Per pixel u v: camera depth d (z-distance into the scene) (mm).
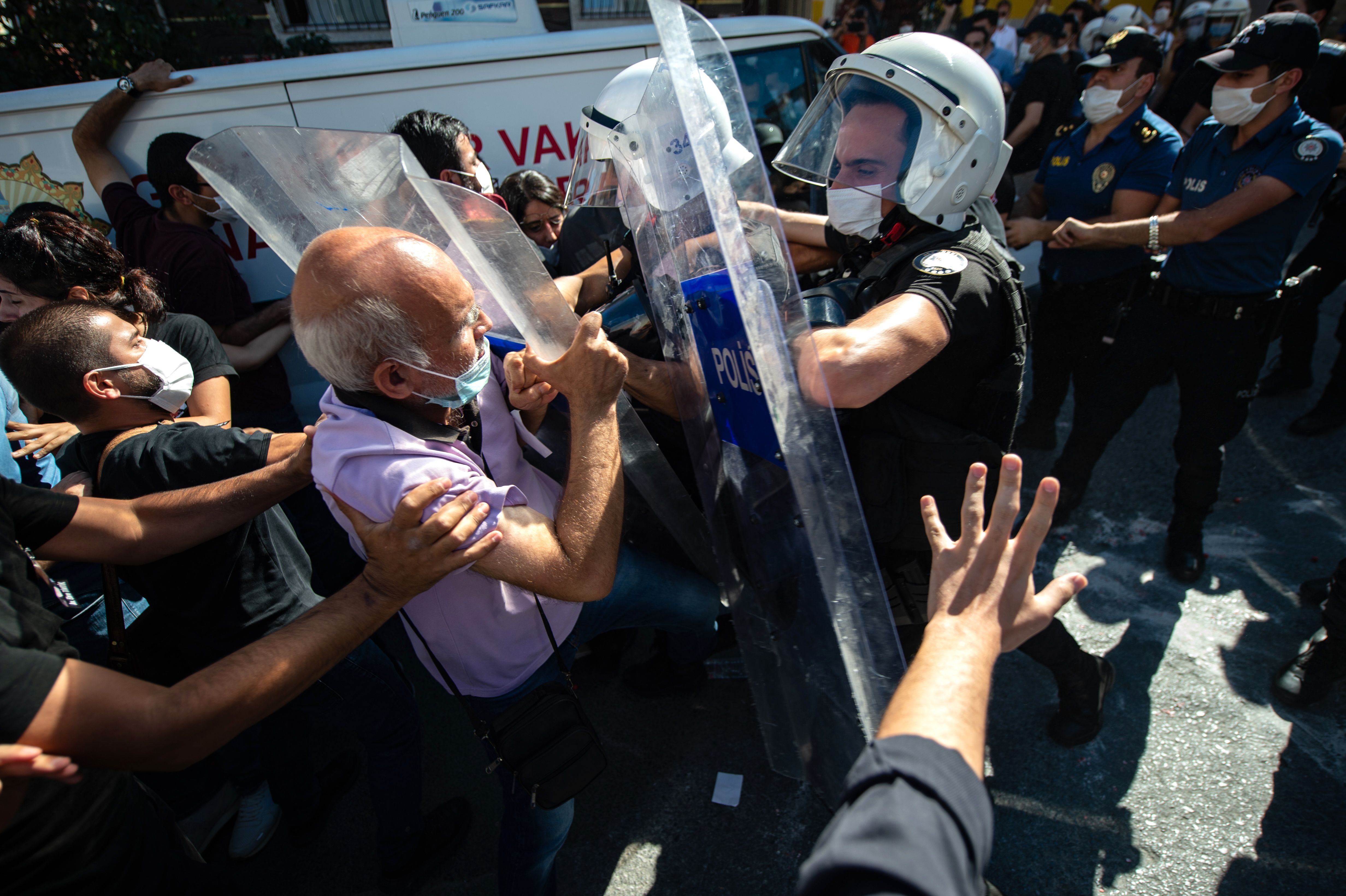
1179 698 2096
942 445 1316
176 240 2266
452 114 2695
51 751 765
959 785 573
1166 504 2869
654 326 1560
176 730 812
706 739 2094
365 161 1202
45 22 3262
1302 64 1994
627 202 1471
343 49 5492
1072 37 6488
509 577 1032
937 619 771
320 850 1888
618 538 1124
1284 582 2451
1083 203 2666
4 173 2457
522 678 1291
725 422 1277
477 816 1942
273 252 2678
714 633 1970
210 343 1923
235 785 1842
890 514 1369
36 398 1382
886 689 1113
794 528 1231
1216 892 1639
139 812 1053
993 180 1381
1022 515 2857
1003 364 1305
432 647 1264
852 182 1396
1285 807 1796
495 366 1332
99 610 1618
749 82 3068
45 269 1638
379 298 953
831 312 1291
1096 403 2570
